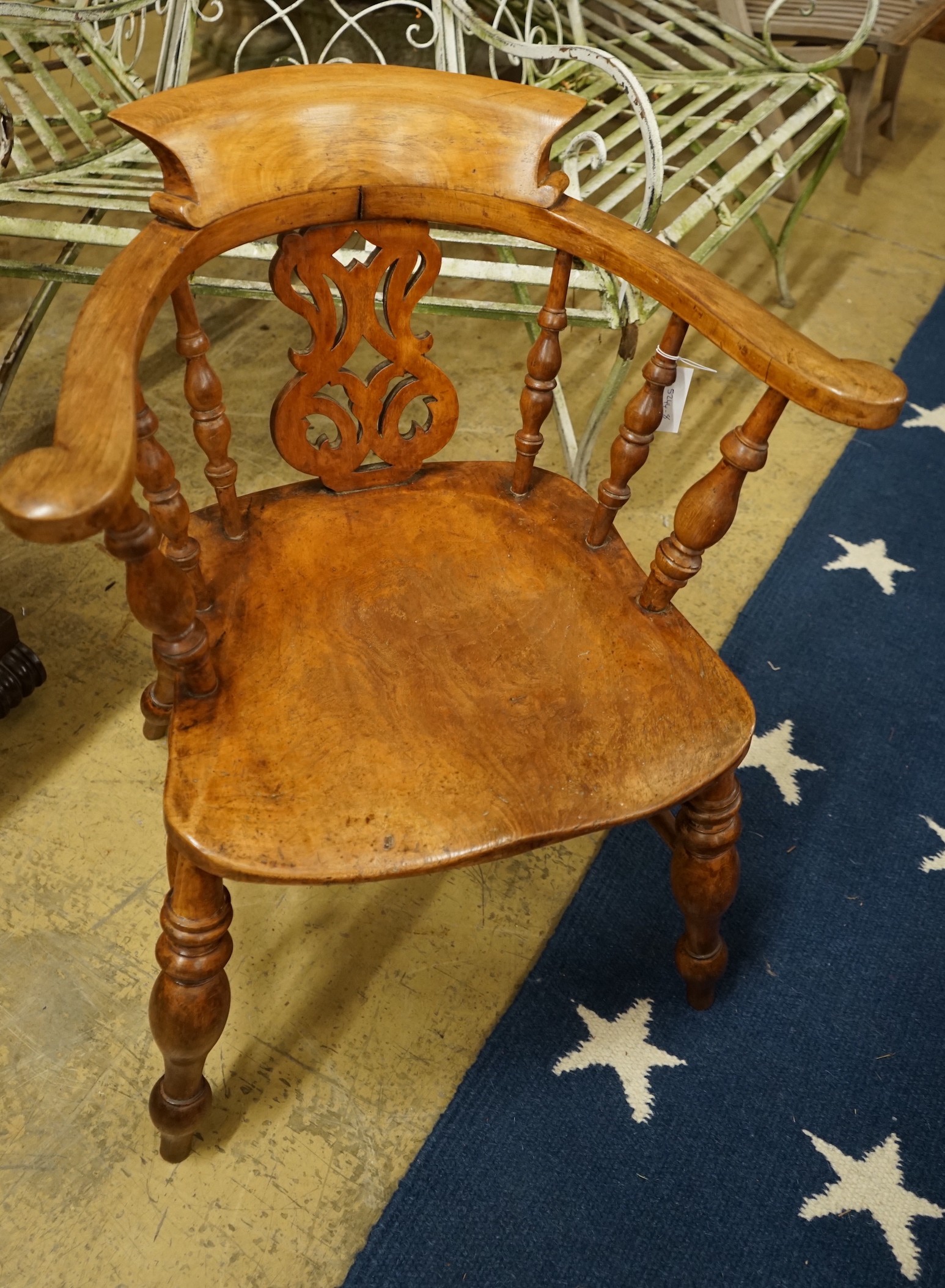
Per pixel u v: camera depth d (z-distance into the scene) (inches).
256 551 41.6
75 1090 45.7
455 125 38.5
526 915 53.4
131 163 68.5
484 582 41.9
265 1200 43.4
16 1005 47.9
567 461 71.7
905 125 120.1
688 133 73.9
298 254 38.5
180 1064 37.5
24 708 59.1
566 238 39.0
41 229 58.4
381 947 51.5
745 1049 49.4
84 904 51.5
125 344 30.2
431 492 45.3
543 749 36.1
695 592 69.1
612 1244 43.1
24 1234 41.8
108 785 56.1
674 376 39.2
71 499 24.6
